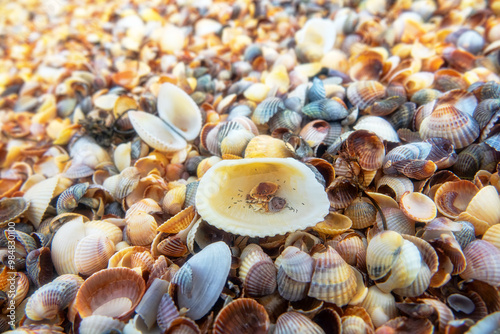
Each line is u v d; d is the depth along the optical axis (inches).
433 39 8.1
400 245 3.9
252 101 7.0
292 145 5.1
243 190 4.8
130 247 4.7
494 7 8.7
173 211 5.0
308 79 7.6
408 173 4.8
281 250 4.5
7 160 7.3
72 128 7.2
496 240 4.2
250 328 3.8
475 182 4.8
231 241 4.7
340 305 3.9
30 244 5.1
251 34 9.9
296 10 10.5
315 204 4.4
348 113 6.0
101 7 13.2
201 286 3.9
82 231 5.0
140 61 9.3
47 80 9.6
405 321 3.7
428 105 5.8
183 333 3.6
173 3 12.0
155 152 6.3
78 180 6.2
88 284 4.1
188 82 7.6
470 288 4.0
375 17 9.0
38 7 14.3
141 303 3.8
